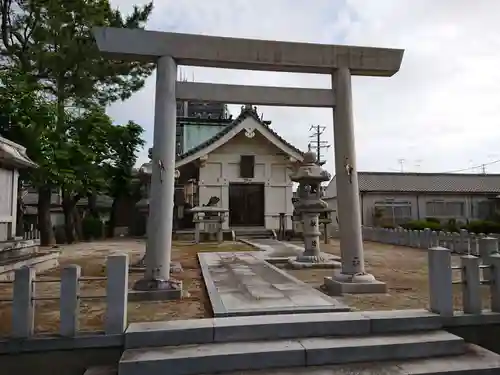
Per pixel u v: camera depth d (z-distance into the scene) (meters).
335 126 6.52
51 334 3.78
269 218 19.59
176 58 6.05
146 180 10.09
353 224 6.25
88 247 14.70
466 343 4.24
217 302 4.96
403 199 24.83
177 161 18.52
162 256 5.76
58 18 13.35
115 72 14.91
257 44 6.21
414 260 10.60
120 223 23.94
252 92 6.30
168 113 5.96
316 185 9.41
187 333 3.82
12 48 13.53
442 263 4.42
